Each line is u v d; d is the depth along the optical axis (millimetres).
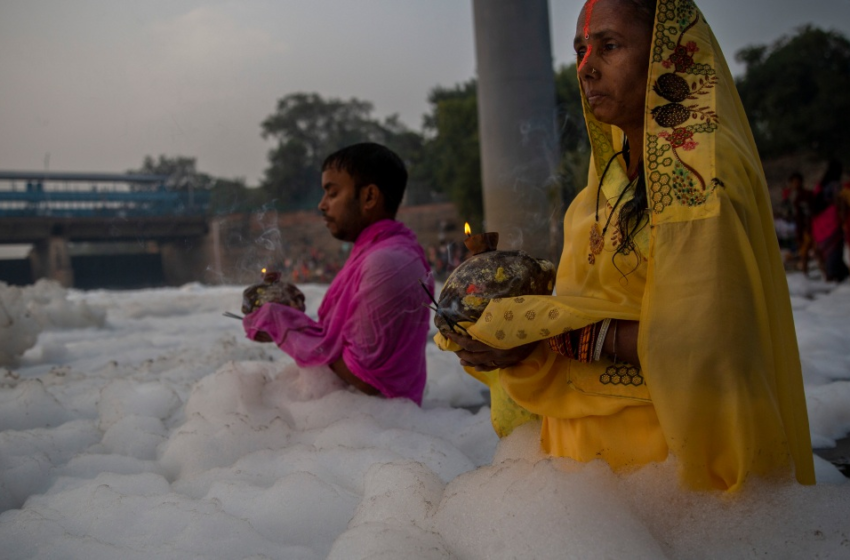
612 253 1532
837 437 2686
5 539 1740
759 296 1361
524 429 1810
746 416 1341
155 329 7609
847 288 8117
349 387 3025
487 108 9156
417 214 36781
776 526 1323
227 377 3016
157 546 1706
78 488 2057
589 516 1340
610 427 1514
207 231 37781
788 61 27953
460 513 1519
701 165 1378
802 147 28125
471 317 1505
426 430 2762
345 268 3031
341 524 1888
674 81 1438
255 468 2279
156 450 2670
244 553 1678
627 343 1440
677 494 1406
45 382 3859
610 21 1497
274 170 48406
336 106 49188
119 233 41344
